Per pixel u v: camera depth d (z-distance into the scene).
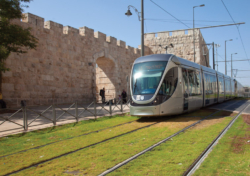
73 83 21.19
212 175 4.41
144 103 11.35
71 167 5.22
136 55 31.64
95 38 23.95
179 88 12.45
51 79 19.02
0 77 15.38
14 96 16.19
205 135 7.90
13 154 6.39
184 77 13.26
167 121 11.35
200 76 16.25
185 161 5.23
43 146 7.19
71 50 21.03
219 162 5.09
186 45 33.59
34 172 5.00
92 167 5.17
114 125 10.81
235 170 4.61
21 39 12.88
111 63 27.17
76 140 7.86
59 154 6.26
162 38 34.62
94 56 23.72
